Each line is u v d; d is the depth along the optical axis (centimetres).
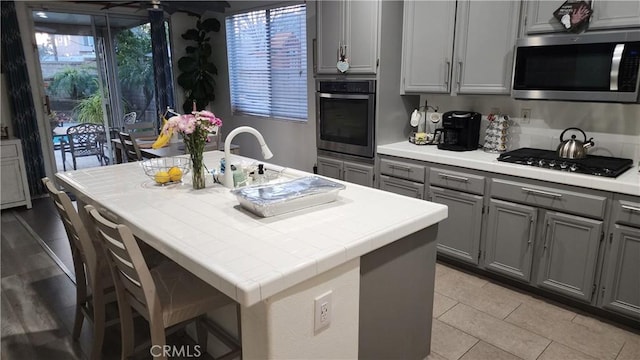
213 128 229
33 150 510
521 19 283
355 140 372
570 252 258
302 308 140
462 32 315
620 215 234
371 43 343
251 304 121
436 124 375
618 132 278
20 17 490
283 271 130
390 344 191
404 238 183
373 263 172
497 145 324
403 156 337
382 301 181
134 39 582
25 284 311
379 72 343
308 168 520
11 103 493
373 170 363
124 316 183
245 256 141
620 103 260
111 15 552
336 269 150
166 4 470
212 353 215
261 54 548
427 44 338
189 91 614
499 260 293
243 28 566
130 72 588
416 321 204
